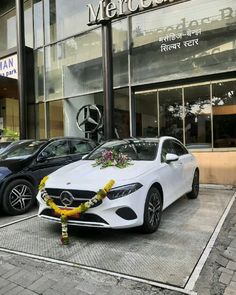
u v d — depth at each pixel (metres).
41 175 6.77
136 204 4.53
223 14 9.55
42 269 3.79
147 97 11.26
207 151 10.09
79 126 13.10
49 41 14.16
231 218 5.76
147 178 4.83
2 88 15.30
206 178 9.72
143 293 3.20
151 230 4.89
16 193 6.29
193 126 10.40
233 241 4.61
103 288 3.31
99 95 12.55
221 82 9.90
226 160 9.45
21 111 12.98
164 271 3.65
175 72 10.42
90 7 10.54
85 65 12.88
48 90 14.19
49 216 4.86
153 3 9.38
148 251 4.23
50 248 4.41
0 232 5.18
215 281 3.44
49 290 3.31
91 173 4.97
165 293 3.20
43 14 14.37
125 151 5.99
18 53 12.98
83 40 12.95
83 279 3.51
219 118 9.92
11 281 3.52
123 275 3.57
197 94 10.33
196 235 4.84
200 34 9.95
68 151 7.73
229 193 8.12
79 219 4.54
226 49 9.49
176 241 4.59
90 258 4.04
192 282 3.40
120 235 4.87
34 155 6.86
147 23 11.02
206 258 3.99
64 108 13.62
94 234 4.94
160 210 5.20
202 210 6.33
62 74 13.66
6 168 6.29
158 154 5.71
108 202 4.41
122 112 11.62
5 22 16.33
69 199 4.62
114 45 11.77
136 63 11.26
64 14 13.59
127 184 4.54
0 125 17.34
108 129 10.21
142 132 11.30
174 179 5.93
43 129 14.34
